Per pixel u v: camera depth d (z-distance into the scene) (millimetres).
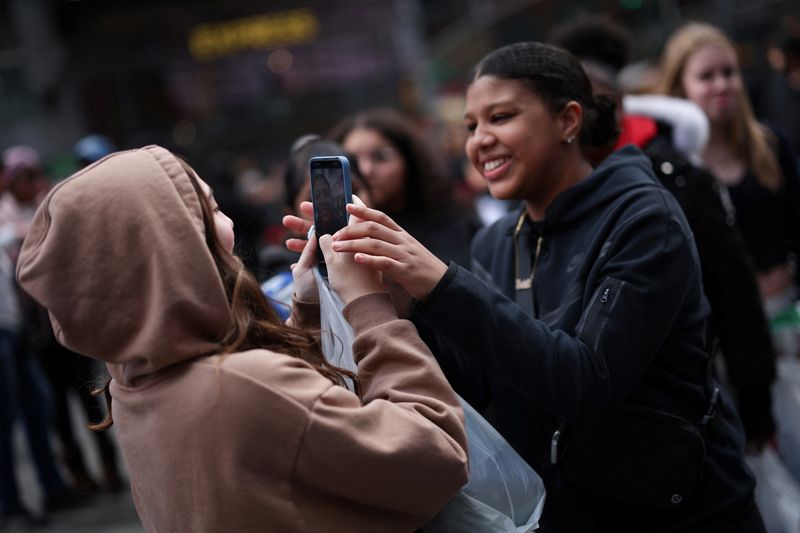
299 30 18297
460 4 15469
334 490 1264
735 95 3139
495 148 1690
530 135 1669
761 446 2441
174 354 1232
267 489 1229
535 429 1740
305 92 18344
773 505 2545
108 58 17719
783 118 4406
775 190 3137
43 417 4727
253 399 1215
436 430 1292
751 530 1728
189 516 1243
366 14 18109
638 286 1512
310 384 1257
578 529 1688
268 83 18422
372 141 2998
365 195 2490
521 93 1668
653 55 8648
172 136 18047
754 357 2311
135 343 1238
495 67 1692
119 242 1230
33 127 16734
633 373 1503
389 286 1545
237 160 15656
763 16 6727
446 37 15688
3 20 16641
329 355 1479
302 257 1515
